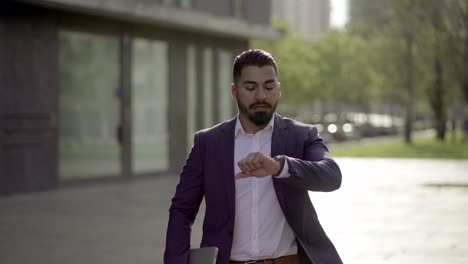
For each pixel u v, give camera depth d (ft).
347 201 45.60
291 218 9.87
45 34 51.80
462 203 44.80
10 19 49.62
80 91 55.67
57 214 40.14
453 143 132.67
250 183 10.00
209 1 70.54
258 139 10.12
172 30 66.28
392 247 29.78
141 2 59.72
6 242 31.27
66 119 54.24
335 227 35.12
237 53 76.43
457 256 27.94
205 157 10.18
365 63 200.03
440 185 55.77
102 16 57.36
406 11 118.32
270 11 80.53
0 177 48.91
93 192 51.60
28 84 50.72
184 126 68.08
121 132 59.82
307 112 280.31
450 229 34.50
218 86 73.67
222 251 9.95
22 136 50.26
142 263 26.61
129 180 60.80
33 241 31.53
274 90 9.71
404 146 121.19
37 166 51.37
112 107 59.00
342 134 156.25
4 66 49.26
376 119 244.63
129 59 60.80
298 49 202.39
